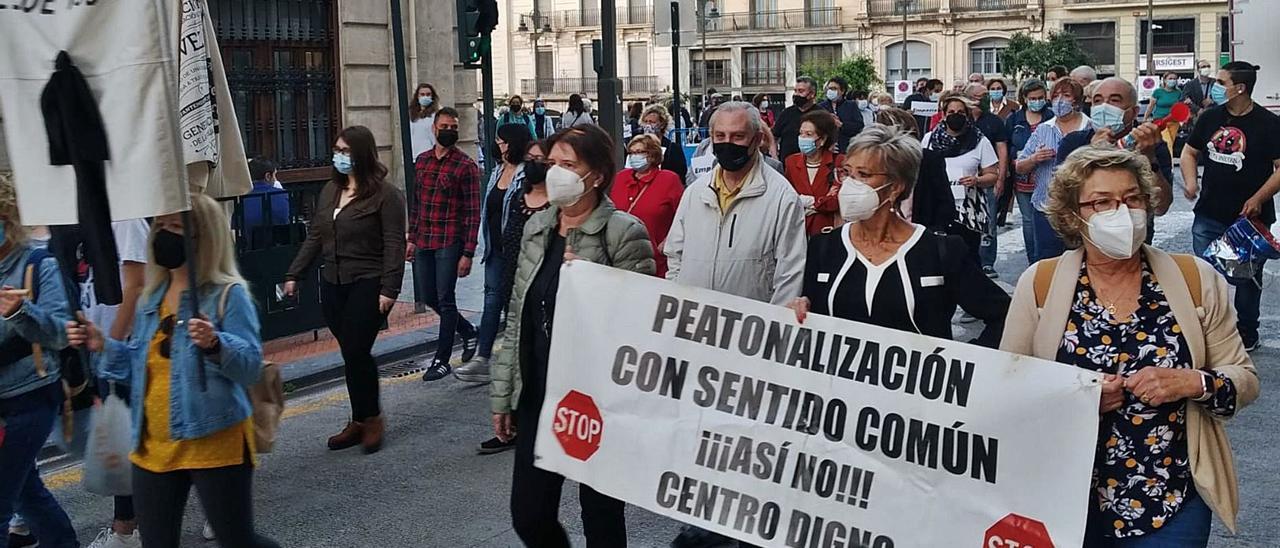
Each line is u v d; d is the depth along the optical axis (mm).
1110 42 53844
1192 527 3441
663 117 11742
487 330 8836
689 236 5285
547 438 4320
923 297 4141
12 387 4730
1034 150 9898
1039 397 3566
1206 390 3320
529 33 61281
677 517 4180
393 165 15414
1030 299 3660
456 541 5785
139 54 4105
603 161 4426
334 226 7074
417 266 9125
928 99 21156
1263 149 8570
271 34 13609
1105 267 3539
